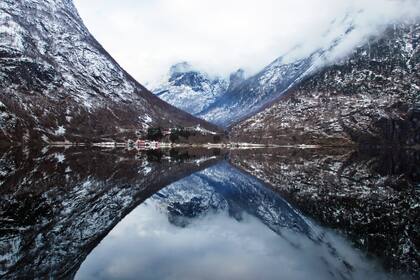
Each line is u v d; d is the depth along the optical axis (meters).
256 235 50.06
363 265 38.62
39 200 62.38
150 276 33.94
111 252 40.06
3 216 51.03
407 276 36.00
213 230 52.50
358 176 114.62
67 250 39.78
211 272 35.59
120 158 162.88
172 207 68.25
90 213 57.00
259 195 84.56
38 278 32.22
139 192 80.75
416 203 72.12
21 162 118.88
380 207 68.88
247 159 189.12
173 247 43.25
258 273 35.72
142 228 51.28
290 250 43.12
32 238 42.69
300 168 141.50
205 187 95.75
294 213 64.94
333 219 59.81
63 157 147.75
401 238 48.97
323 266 38.12
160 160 166.25
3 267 34.34
